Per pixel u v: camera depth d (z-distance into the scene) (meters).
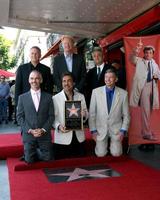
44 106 5.63
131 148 7.11
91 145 6.71
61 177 5.01
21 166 5.45
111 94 6.10
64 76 5.82
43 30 8.89
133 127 6.29
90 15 7.77
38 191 4.39
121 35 8.17
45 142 5.62
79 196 4.16
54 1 6.79
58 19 8.12
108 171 5.29
